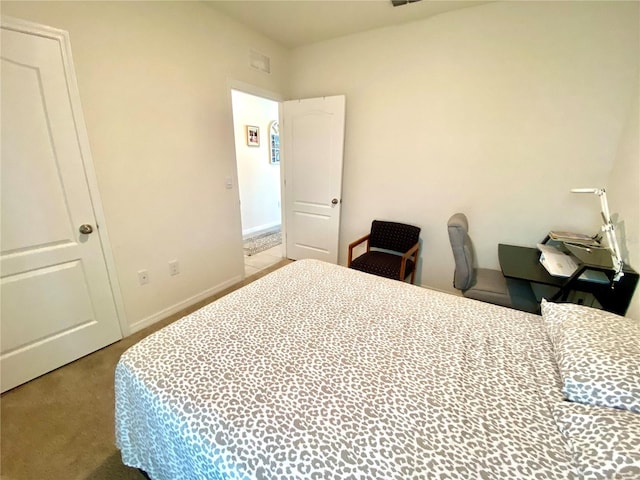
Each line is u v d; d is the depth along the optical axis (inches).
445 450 27.4
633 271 59.4
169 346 41.4
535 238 90.1
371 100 107.3
